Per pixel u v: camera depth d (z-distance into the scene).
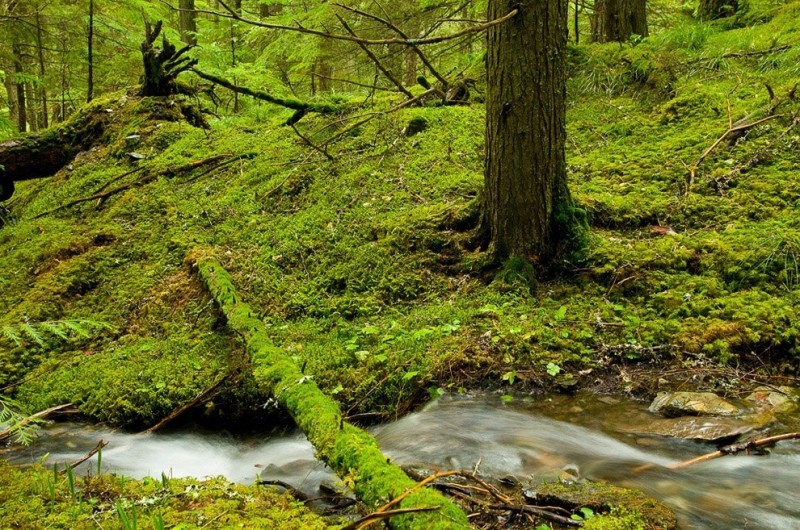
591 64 8.05
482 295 4.39
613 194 5.32
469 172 5.99
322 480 2.83
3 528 2.22
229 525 2.21
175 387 3.96
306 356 4.04
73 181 8.00
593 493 2.42
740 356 3.50
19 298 5.53
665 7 10.67
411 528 1.75
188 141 8.18
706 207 4.87
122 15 10.48
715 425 2.93
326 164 6.68
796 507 2.36
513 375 3.56
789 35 7.06
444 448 3.00
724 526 2.24
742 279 4.03
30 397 4.20
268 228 5.87
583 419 3.20
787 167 5.07
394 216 5.45
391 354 3.92
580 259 4.42
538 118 4.22
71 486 2.45
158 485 2.66
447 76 8.37
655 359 3.59
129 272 5.71
